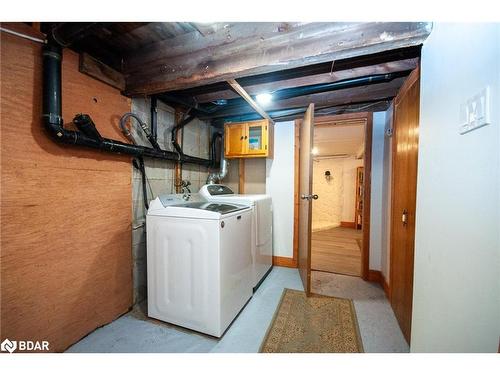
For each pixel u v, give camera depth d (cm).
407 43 118
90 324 160
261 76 187
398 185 183
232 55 145
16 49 121
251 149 291
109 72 170
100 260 167
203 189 245
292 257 299
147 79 172
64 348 143
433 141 106
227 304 166
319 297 215
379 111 255
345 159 619
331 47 125
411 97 156
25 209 124
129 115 184
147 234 179
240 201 223
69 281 146
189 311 164
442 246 95
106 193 172
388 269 217
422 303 113
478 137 74
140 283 204
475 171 75
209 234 157
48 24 130
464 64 82
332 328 167
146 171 213
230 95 230
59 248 141
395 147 194
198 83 162
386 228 231
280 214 306
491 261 67
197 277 161
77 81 151
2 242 115
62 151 142
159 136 231
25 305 125
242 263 192
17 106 121
